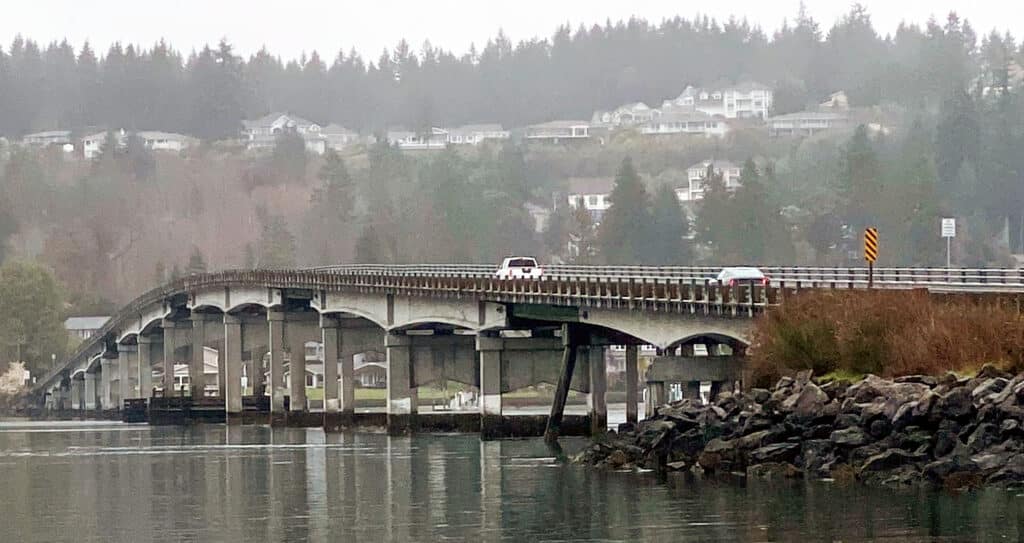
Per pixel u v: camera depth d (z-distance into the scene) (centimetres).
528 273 15575
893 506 7406
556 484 9388
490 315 14075
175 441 16212
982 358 8444
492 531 7688
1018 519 6944
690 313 10850
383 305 16162
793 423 8838
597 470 10000
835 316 9238
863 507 7438
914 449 8125
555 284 12875
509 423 14138
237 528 8244
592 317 12538
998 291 9262
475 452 12512
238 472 11556
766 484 8419
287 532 8012
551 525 7712
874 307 9081
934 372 8581
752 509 7625
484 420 14112
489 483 9781
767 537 6925
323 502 9244
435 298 15025
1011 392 7856
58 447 15512
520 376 14138
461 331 16312
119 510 9262
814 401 8769
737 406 9331
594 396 13562
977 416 7950
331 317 17812
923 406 8081
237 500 9562
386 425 17212
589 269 15638
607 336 13338
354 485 10138
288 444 14938
